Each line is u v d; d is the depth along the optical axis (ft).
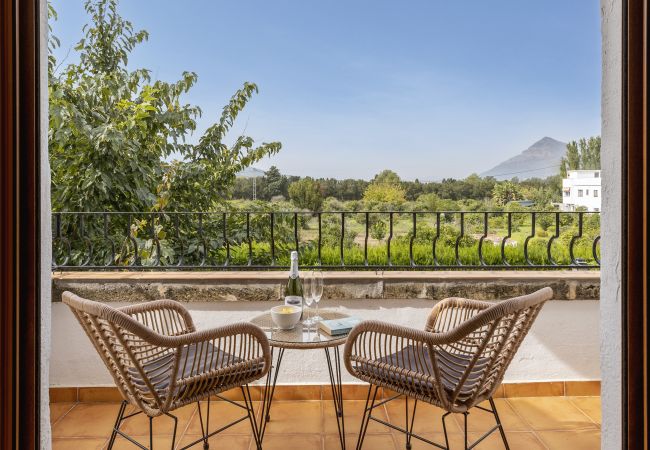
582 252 17.72
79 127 15.55
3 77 2.68
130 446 8.33
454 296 9.87
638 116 2.79
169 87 19.01
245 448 8.28
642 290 2.79
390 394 10.11
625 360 2.85
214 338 6.35
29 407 2.81
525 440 8.50
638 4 2.78
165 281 9.83
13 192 2.71
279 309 7.86
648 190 2.71
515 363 10.11
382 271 10.44
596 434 8.68
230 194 20.74
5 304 2.69
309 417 9.39
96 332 6.36
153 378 6.58
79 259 15.64
